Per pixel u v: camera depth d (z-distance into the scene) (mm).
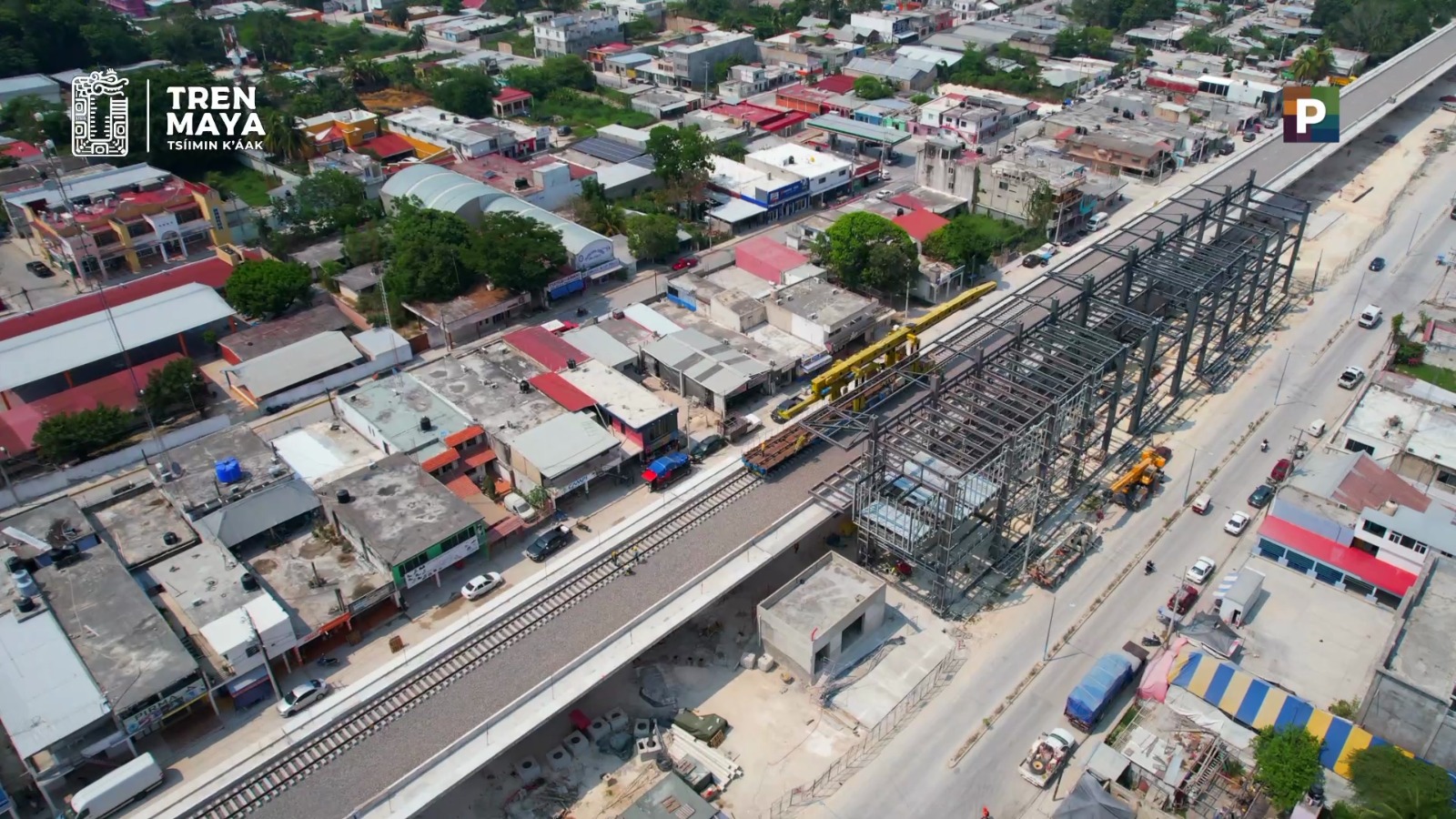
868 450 88000
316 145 179250
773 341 121125
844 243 132125
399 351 121188
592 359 114312
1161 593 87438
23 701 70500
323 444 102812
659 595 82188
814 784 71312
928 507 83688
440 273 128500
